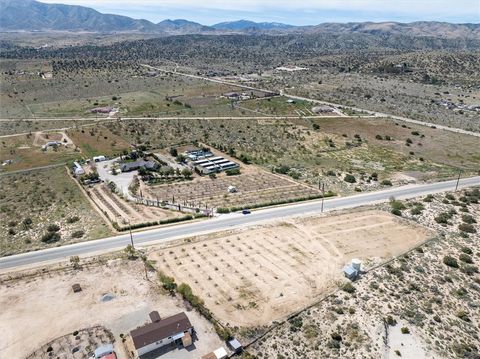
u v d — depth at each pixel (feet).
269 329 189.06
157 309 202.59
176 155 464.24
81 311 202.08
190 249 259.19
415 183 377.50
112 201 339.77
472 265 241.55
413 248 258.37
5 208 327.67
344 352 177.78
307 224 292.81
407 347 181.57
